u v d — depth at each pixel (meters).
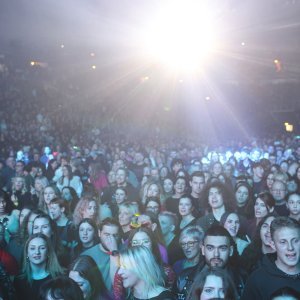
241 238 6.15
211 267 3.96
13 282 4.96
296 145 22.44
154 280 4.12
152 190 8.37
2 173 12.93
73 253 5.92
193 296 3.81
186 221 7.12
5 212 7.16
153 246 5.07
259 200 6.66
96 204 6.94
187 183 9.00
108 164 15.70
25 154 16.97
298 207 6.79
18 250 5.86
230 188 7.92
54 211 6.92
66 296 3.57
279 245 4.04
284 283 3.99
